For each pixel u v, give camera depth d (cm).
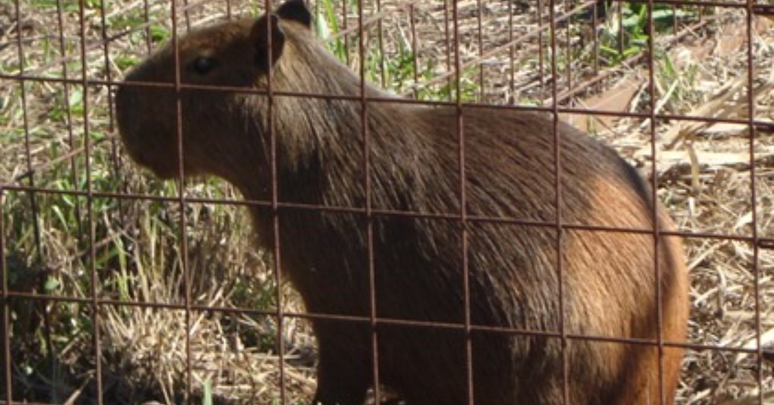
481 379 876
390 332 888
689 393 962
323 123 888
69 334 984
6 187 798
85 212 1033
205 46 906
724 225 1148
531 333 729
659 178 1216
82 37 779
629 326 859
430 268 866
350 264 884
